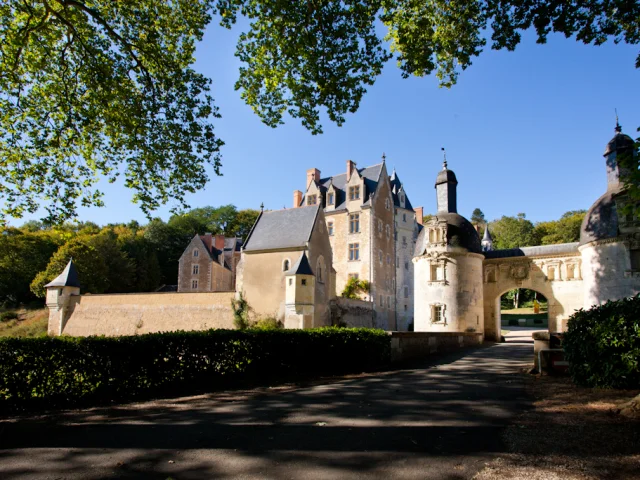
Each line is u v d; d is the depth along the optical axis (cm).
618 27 1087
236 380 1220
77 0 1367
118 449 583
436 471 489
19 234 5653
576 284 2898
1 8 1316
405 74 1327
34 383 899
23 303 5256
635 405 703
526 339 3294
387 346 1675
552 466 493
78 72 1481
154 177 1647
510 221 7462
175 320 3300
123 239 6400
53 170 1543
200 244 5725
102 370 981
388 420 727
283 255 3034
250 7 1263
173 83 1505
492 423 695
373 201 4312
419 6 1280
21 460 542
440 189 3269
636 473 464
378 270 4253
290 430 671
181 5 1423
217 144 1619
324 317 3081
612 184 2636
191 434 655
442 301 2967
